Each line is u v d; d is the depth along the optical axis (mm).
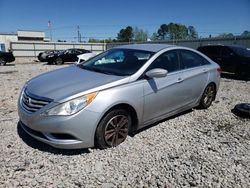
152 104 4355
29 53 39375
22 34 59719
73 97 3496
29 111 3668
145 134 4527
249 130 4934
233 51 12258
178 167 3527
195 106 5750
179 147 4113
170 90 4664
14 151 3766
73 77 4145
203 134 4664
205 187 3141
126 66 4414
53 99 3500
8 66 21594
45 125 3490
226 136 4613
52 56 25562
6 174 3205
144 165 3539
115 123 3898
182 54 5219
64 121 3432
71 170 3354
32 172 3271
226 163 3682
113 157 3697
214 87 6098
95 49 44812
